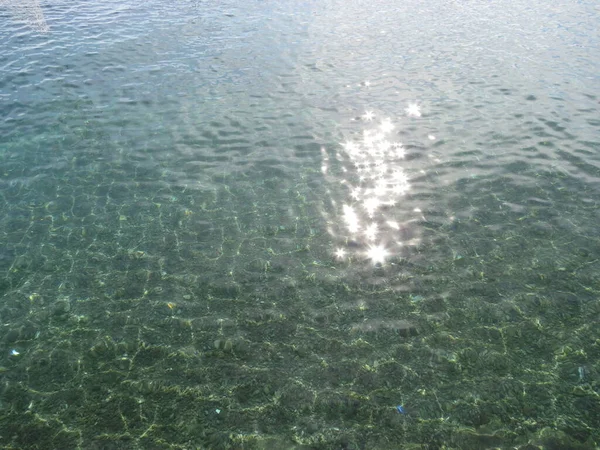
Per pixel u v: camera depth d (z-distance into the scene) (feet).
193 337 28.68
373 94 59.82
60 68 65.31
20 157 46.39
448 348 27.71
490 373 26.20
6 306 30.48
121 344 28.12
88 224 37.93
